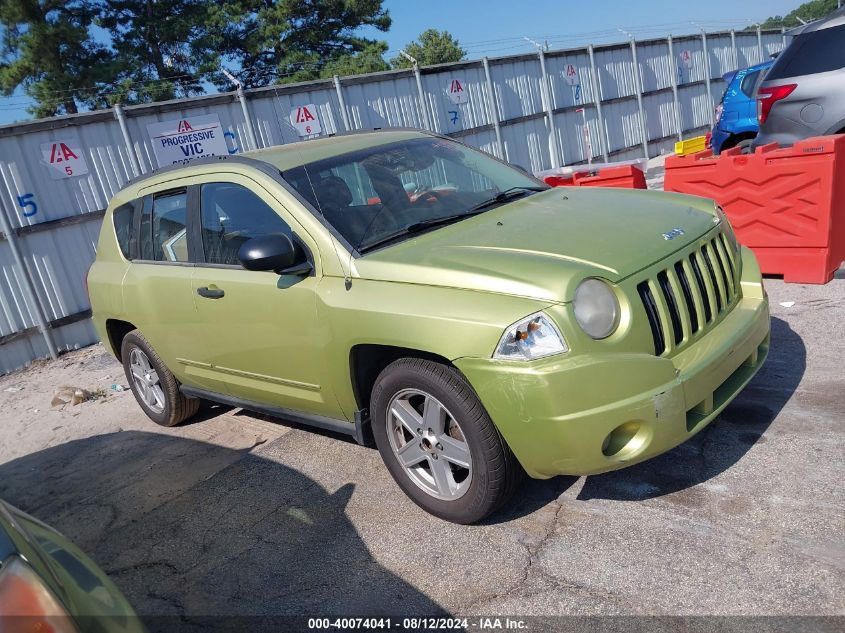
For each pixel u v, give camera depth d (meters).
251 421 5.36
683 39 20.20
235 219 4.13
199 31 28.34
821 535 2.88
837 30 6.40
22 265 8.59
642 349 2.99
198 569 3.52
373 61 30.41
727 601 2.63
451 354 3.03
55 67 23.14
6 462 5.64
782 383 4.24
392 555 3.30
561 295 2.88
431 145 4.63
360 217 3.76
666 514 3.21
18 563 1.73
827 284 5.74
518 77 15.49
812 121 6.55
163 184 4.74
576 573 2.93
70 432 6.04
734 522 3.06
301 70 28.12
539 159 16.20
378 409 3.52
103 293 5.24
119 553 3.83
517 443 2.99
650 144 19.34
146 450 5.21
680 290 3.22
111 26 26.84
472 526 3.40
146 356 5.34
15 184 8.55
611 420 2.84
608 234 3.35
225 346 4.28
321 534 3.60
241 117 10.70
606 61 17.77
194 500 4.24
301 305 3.66
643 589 2.77
